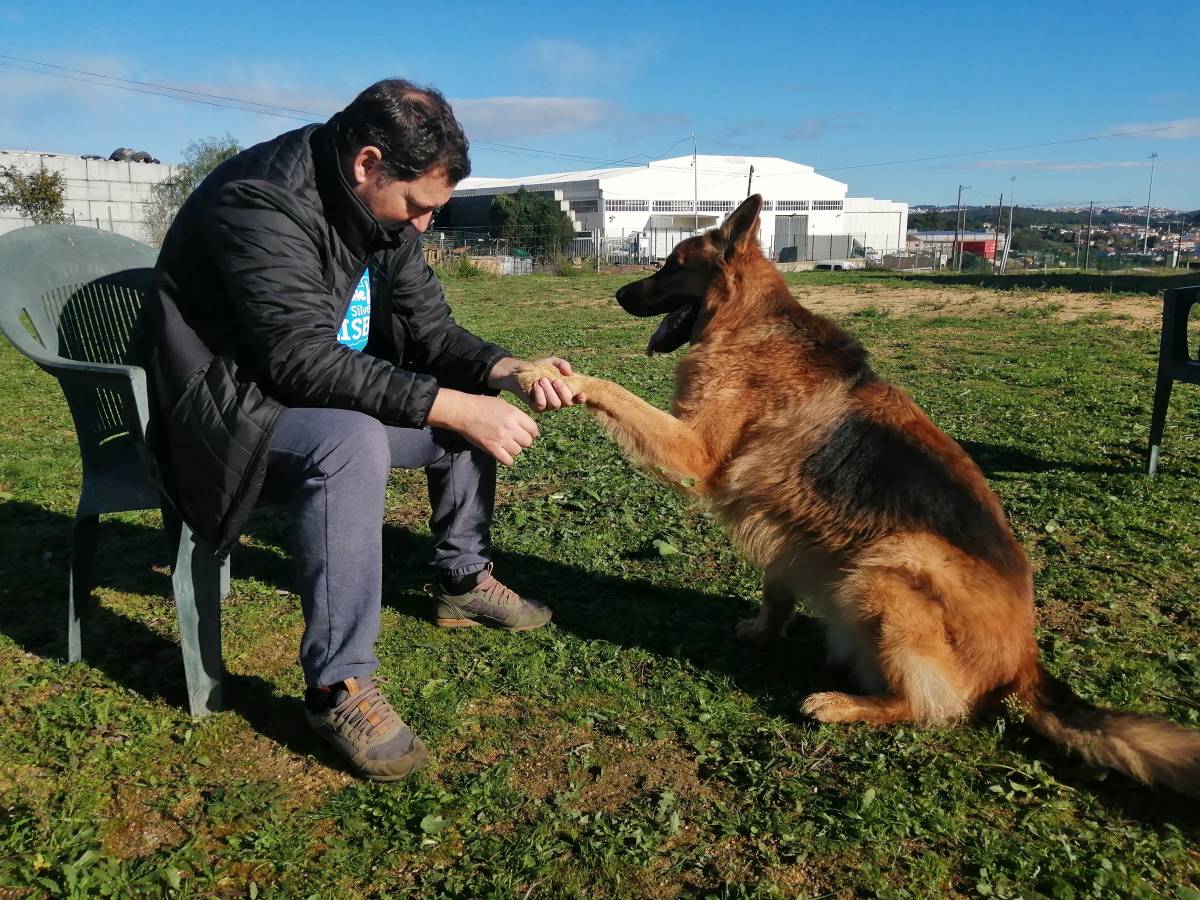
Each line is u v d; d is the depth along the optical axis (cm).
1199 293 534
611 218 6469
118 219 2498
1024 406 794
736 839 235
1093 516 487
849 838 235
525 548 436
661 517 486
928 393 861
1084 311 1638
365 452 257
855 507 308
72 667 310
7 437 645
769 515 331
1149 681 315
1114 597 388
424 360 356
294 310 253
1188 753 244
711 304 399
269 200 252
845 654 318
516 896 211
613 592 393
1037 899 215
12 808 232
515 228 4759
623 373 962
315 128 275
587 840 229
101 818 234
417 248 335
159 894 209
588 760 267
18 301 300
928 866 225
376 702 261
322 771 259
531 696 302
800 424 332
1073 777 266
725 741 281
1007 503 512
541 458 605
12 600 365
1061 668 327
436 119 259
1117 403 799
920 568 288
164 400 256
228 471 251
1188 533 461
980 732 289
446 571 344
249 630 341
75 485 523
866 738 284
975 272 3438
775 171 7381
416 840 229
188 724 278
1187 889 217
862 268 4344
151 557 418
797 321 364
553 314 1769
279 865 220
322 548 256
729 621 372
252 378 265
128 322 350
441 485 337
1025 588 299
